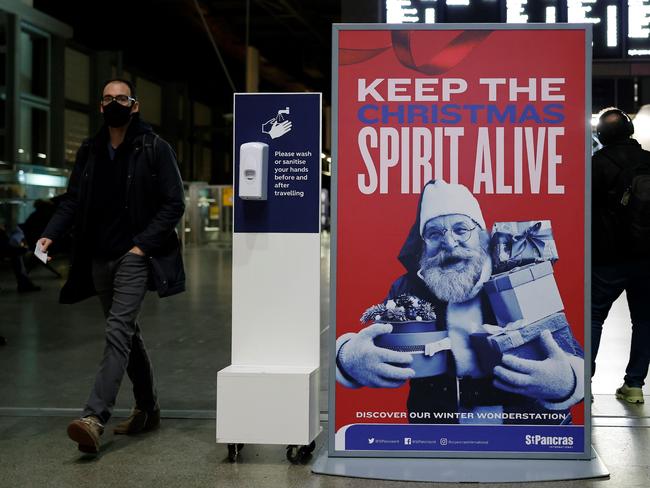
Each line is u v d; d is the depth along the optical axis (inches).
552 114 154.5
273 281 162.9
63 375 245.9
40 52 971.3
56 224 174.4
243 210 163.2
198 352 288.5
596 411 197.5
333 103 156.8
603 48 377.1
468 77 155.2
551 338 153.5
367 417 155.8
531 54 154.6
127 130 169.9
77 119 1110.4
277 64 1541.6
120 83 167.9
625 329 341.7
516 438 154.0
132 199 168.4
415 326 155.0
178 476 148.5
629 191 193.2
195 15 1263.5
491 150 154.8
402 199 155.7
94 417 158.6
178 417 194.1
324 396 221.3
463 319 154.4
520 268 154.0
